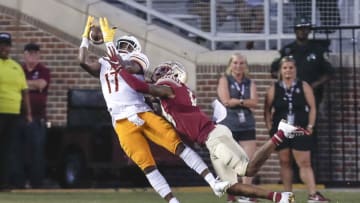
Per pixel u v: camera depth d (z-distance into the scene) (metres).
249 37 51.81
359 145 50.19
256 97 41.62
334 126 50.25
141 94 31.27
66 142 50.06
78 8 52.59
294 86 42.06
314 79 48.38
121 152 48.47
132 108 31.03
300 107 42.00
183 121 30.98
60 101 52.91
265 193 29.98
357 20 50.31
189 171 50.97
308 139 41.31
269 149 30.09
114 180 50.88
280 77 42.62
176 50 51.56
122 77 30.89
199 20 52.34
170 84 31.27
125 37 31.83
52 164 50.44
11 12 53.44
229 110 41.19
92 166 49.16
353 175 50.09
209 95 51.22
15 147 49.28
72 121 49.88
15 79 47.81
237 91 41.25
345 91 50.19
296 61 48.34
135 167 48.62
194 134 30.94
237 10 51.97
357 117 50.16
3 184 48.00
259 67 50.78
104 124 49.19
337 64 50.12
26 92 48.59
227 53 51.16
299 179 49.06
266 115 42.78
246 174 30.34
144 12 53.09
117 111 31.16
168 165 47.09
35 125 49.41
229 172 30.59
